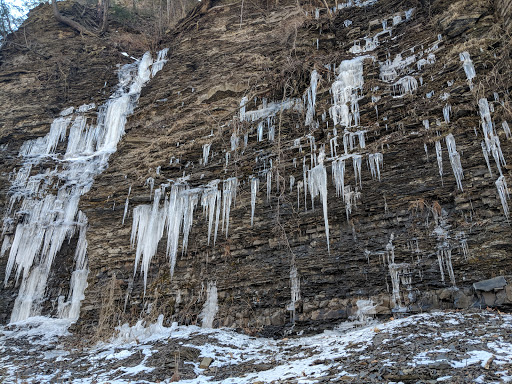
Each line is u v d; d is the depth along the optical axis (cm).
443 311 793
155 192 1359
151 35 2228
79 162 1773
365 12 1441
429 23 1194
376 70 1197
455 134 930
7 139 1970
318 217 1068
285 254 1084
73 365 955
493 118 897
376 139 1066
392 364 568
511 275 789
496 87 915
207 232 1243
